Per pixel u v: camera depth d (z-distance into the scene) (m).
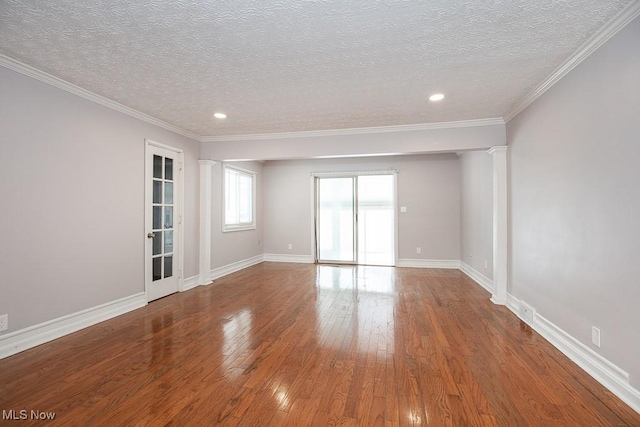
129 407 1.81
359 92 3.00
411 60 2.38
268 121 3.97
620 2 1.71
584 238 2.23
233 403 1.85
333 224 6.84
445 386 2.03
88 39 2.09
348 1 1.69
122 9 1.76
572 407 1.81
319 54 2.29
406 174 6.36
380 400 1.88
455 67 2.50
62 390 1.98
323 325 3.13
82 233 3.03
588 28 1.97
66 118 2.87
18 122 2.49
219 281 5.09
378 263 6.62
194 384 2.06
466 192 5.55
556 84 2.60
